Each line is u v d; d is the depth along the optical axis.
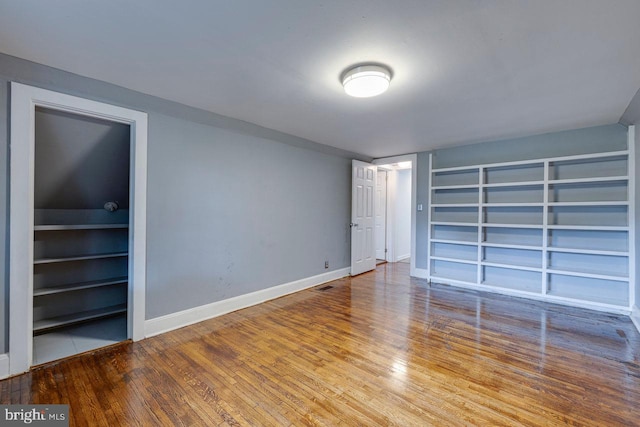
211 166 3.06
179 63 1.95
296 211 4.05
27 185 1.99
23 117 1.96
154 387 1.88
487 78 2.15
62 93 2.11
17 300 1.98
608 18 1.47
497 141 4.07
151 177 2.61
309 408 1.69
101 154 2.63
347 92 2.19
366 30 1.59
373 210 5.42
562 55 1.84
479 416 1.62
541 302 3.58
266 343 2.49
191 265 2.91
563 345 2.46
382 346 2.44
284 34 1.63
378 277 4.90
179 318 2.82
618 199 3.28
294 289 4.02
